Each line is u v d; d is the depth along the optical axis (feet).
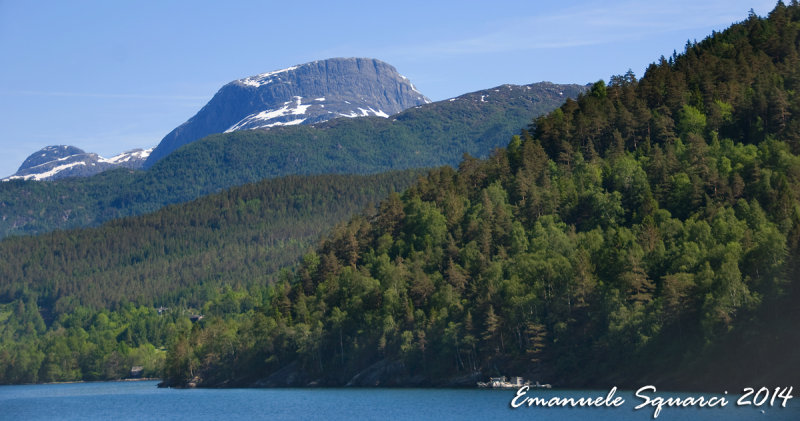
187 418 644.27
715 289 620.90
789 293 584.81
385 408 631.15
